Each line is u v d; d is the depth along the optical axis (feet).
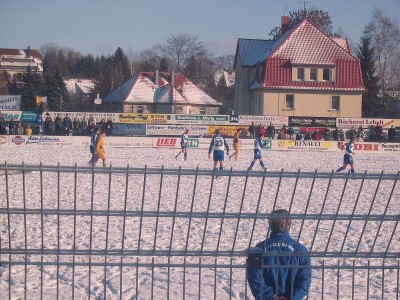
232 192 68.54
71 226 43.60
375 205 60.95
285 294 19.99
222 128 186.50
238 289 29.68
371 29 260.83
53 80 278.67
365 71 259.39
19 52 446.60
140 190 68.13
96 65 429.38
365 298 28.73
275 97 230.27
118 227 43.70
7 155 123.65
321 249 38.01
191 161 116.57
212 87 364.79
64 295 28.25
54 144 163.02
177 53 348.18
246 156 140.46
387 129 192.34
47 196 61.21
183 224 45.39
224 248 37.47
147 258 34.40
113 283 30.14
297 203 60.95
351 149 94.32
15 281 30.01
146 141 164.86
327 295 28.96
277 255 19.67
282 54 230.68
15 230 41.63
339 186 77.20
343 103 231.30
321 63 230.07
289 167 109.09
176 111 268.41
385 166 117.70
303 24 235.61
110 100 276.62
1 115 182.80
